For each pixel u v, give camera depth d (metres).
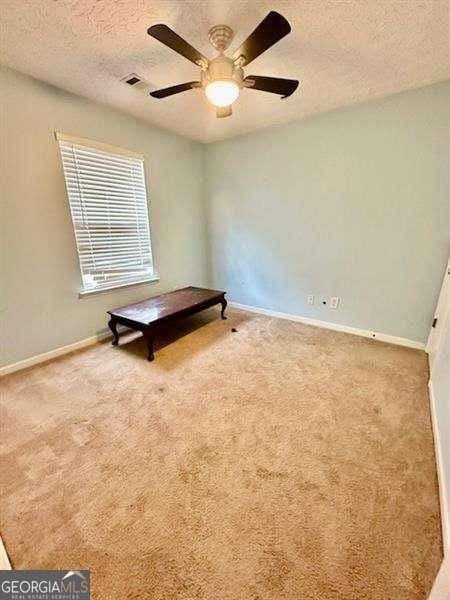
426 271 2.42
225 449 1.45
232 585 0.91
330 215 2.80
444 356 1.70
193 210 3.62
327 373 2.17
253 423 1.64
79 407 1.78
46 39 1.56
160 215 3.20
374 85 2.10
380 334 2.77
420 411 1.73
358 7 1.33
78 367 2.26
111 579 0.93
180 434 1.55
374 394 1.91
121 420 1.66
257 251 3.46
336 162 2.63
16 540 1.04
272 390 1.96
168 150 3.13
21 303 2.18
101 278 2.72
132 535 1.05
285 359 2.39
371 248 2.64
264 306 3.59
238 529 1.07
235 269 3.74
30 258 2.18
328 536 1.05
